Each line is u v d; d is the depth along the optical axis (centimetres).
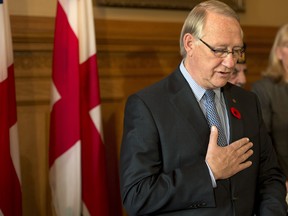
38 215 274
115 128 298
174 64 318
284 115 256
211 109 168
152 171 154
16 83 265
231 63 153
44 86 273
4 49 220
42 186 275
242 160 155
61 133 240
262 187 175
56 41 242
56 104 241
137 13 303
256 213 174
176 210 155
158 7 307
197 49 158
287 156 254
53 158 243
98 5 288
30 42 266
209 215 153
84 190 250
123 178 158
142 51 303
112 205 296
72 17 240
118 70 297
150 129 159
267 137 184
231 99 177
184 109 164
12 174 225
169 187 149
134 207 152
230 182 160
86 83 252
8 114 224
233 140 167
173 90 169
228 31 153
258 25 357
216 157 152
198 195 149
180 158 158
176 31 312
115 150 299
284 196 172
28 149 270
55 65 242
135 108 164
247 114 178
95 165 250
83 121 251
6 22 225
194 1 320
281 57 262
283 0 366
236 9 343
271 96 259
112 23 290
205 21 155
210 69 155
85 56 250
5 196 219
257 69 356
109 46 291
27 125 270
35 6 269
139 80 306
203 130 162
